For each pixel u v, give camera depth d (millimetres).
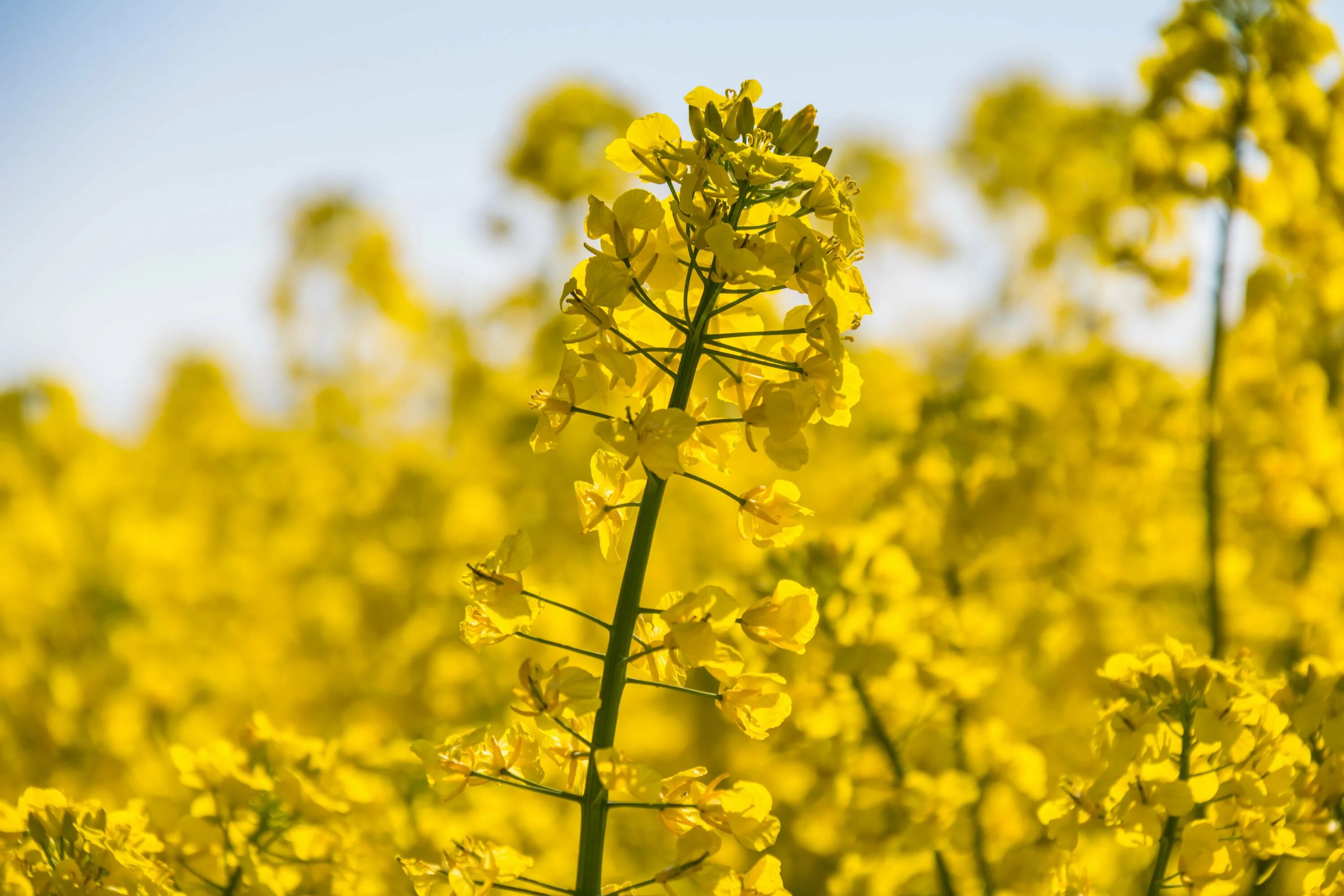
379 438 11219
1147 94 4320
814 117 1795
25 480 8984
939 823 2877
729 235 1599
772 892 1650
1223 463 4141
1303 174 4113
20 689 4957
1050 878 2375
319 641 5918
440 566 6262
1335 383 4523
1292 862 2848
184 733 5289
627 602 1671
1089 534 4133
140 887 1955
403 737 4062
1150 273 4391
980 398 4258
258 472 9969
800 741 3059
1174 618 4273
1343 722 2047
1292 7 4168
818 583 3127
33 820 2049
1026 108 9086
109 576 7543
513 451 7172
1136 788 1946
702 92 1828
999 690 3566
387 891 2342
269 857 2268
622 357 1639
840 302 1689
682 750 4508
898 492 3938
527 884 3164
